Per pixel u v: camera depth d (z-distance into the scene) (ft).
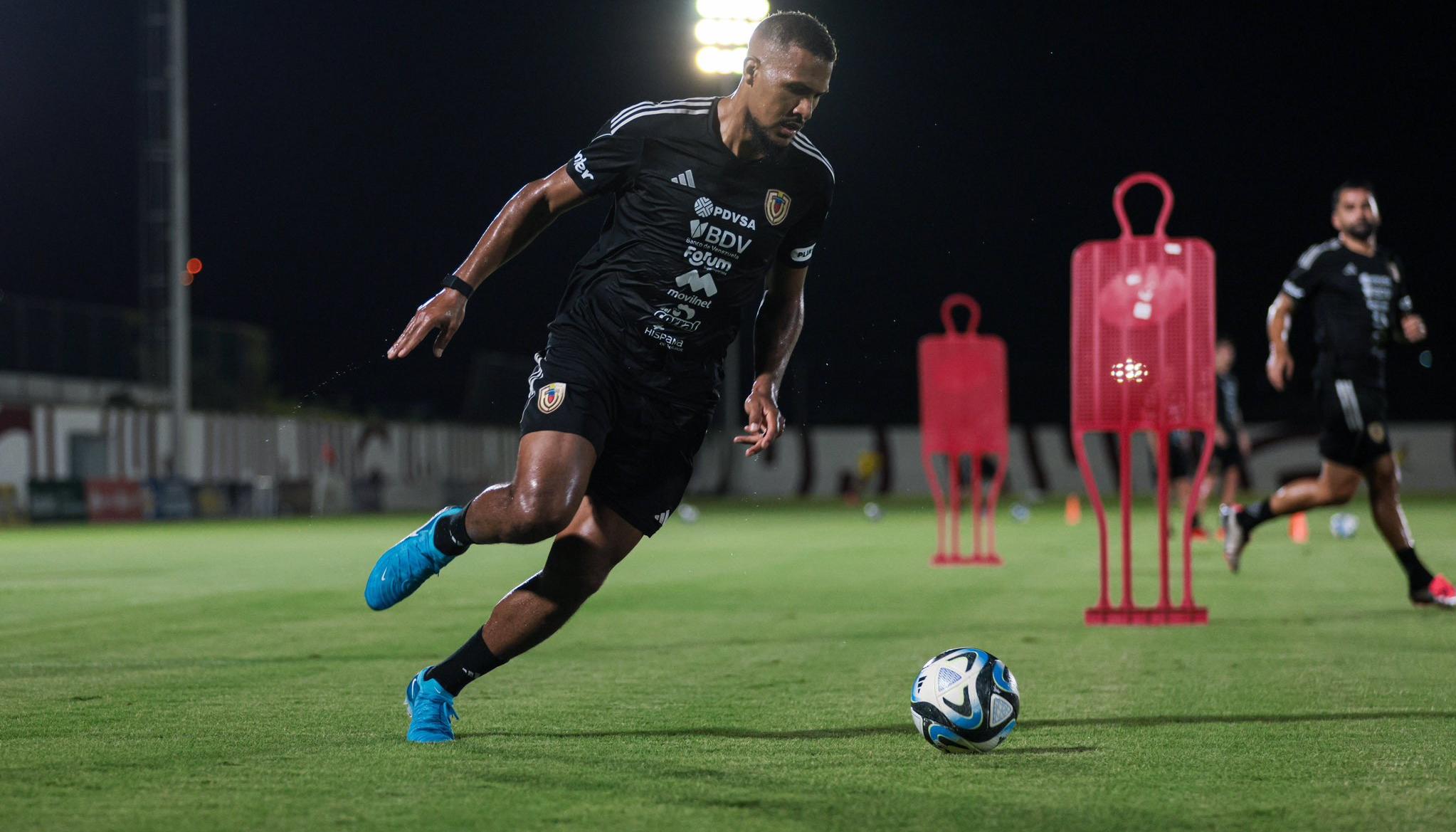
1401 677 65.51
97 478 368.07
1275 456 482.69
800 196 47.60
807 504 434.71
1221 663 70.74
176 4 345.72
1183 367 91.15
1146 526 242.78
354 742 48.96
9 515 318.24
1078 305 93.66
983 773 43.47
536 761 45.44
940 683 46.42
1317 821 37.14
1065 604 105.29
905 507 392.27
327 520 344.90
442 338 46.19
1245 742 48.73
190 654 76.89
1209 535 202.28
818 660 73.15
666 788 41.22
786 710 56.65
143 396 402.31
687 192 46.14
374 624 93.91
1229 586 118.42
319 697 60.39
